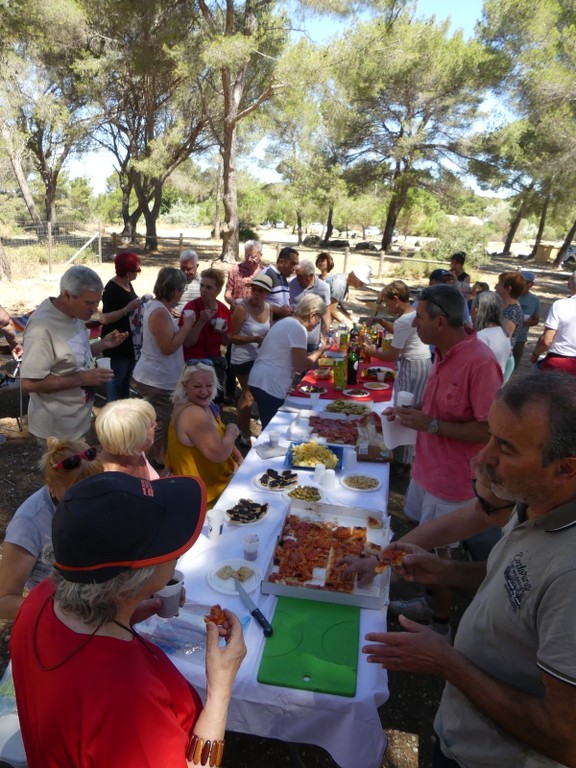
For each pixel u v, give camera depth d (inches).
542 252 1284.4
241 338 201.0
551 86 729.6
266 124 767.7
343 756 66.2
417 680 110.3
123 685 38.5
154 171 683.4
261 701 66.3
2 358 289.1
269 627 72.8
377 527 96.9
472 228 915.4
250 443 204.2
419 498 119.9
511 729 48.0
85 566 39.8
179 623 74.1
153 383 166.4
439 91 904.3
